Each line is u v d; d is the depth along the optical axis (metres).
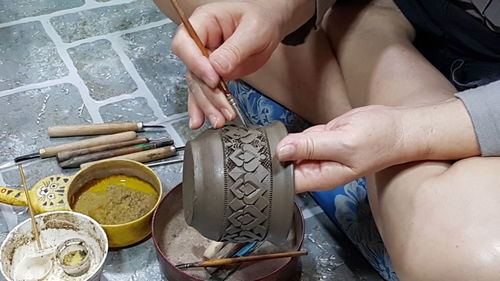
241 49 0.87
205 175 0.70
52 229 1.03
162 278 1.04
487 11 0.96
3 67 1.50
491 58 1.06
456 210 0.71
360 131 0.74
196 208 0.71
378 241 1.02
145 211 1.08
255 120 1.33
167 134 1.33
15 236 0.99
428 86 0.93
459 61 1.08
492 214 0.69
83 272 0.98
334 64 1.15
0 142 1.28
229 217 0.71
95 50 1.58
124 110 1.39
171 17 1.27
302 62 1.17
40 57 1.54
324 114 1.16
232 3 0.94
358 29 1.13
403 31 1.13
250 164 0.71
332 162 0.76
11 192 1.11
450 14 1.04
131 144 1.25
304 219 1.11
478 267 0.67
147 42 1.62
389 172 0.82
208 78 0.84
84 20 1.69
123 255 1.07
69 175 1.20
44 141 1.29
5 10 1.72
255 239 0.75
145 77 1.50
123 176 1.17
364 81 1.04
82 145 1.24
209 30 0.91
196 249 1.05
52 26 1.66
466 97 0.79
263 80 1.25
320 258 1.09
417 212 0.74
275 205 0.71
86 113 1.37
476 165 0.75
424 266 0.71
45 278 0.98
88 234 1.02
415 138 0.77
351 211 1.08
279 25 0.97
